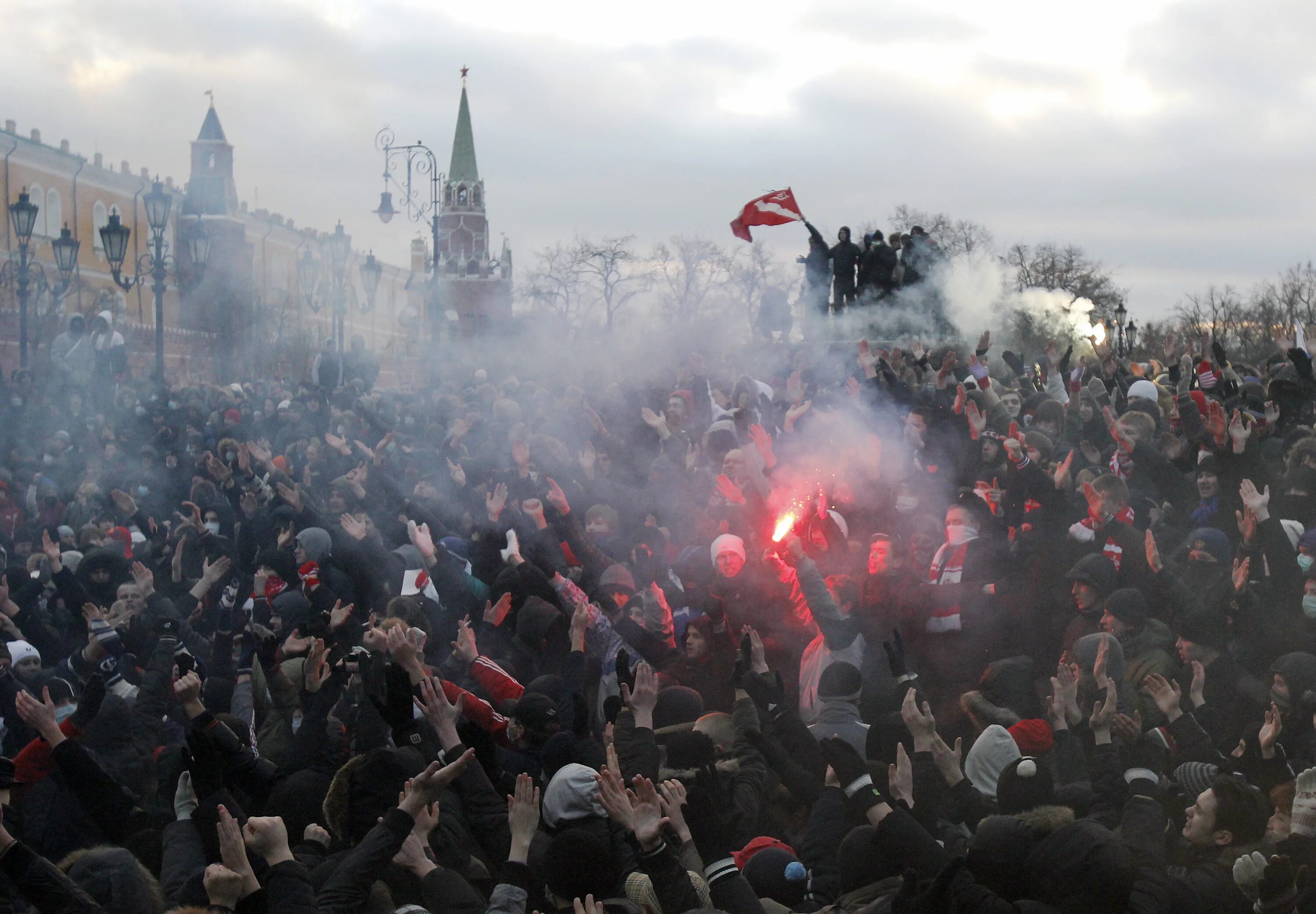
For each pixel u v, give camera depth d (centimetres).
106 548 1063
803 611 901
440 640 897
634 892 512
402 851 518
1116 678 711
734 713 692
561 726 695
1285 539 795
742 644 717
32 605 1052
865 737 715
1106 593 825
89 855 535
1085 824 490
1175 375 1466
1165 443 1118
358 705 711
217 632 894
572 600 884
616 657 826
